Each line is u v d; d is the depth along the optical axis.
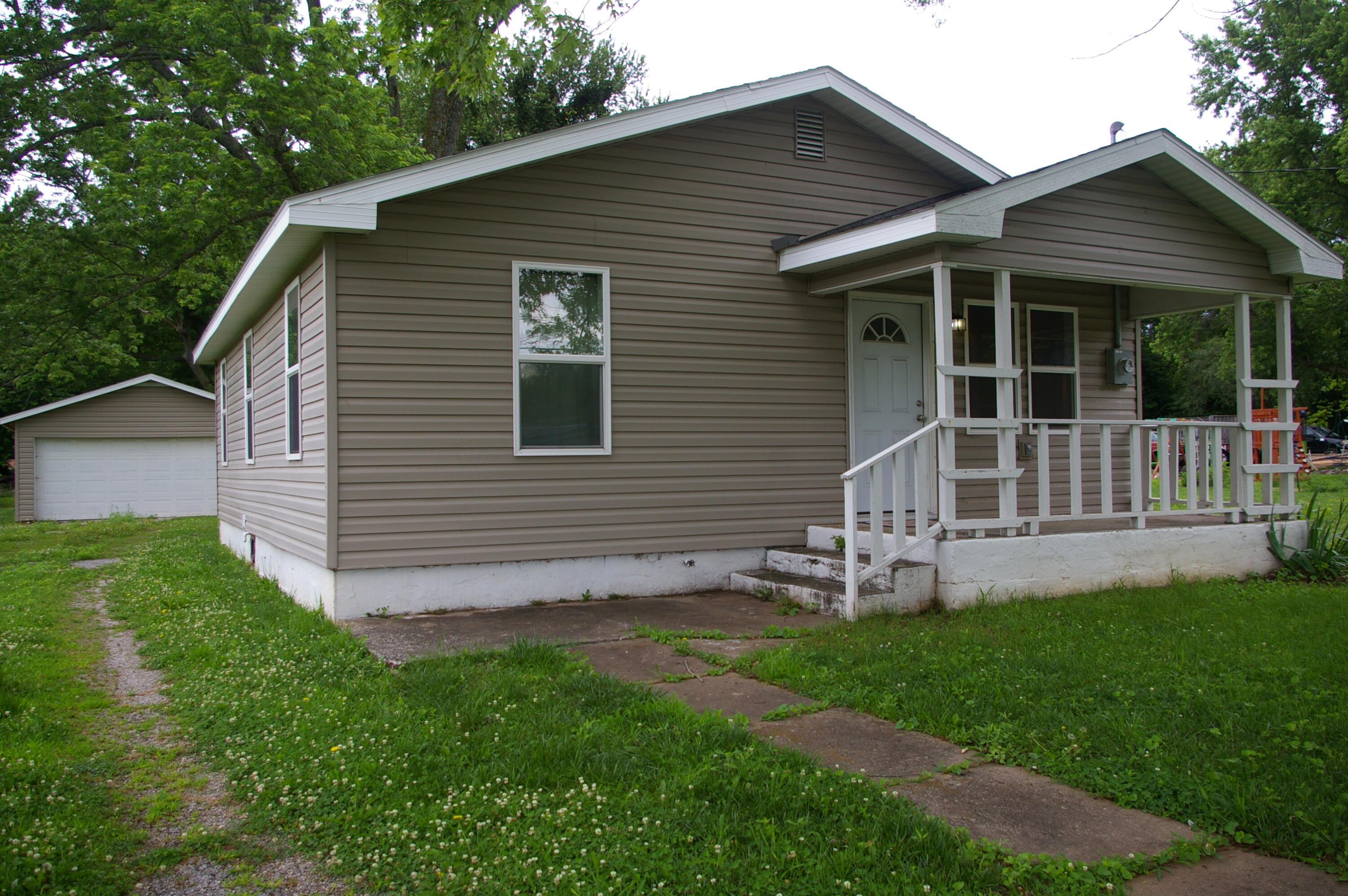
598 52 24.23
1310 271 9.07
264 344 11.05
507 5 7.85
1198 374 37.19
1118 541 8.45
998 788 3.85
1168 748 4.14
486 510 7.81
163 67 20.20
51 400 34.75
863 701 4.96
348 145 18.66
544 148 7.84
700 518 8.66
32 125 19.80
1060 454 10.48
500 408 7.88
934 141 9.62
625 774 3.88
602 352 8.30
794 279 9.14
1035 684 5.11
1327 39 25.80
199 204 18.67
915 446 7.53
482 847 3.29
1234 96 28.53
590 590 8.20
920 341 9.83
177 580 10.65
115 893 3.10
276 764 4.18
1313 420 27.55
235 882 3.19
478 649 6.12
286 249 7.89
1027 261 7.75
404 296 7.55
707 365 8.73
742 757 4.02
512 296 7.95
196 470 25.36
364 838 3.42
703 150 8.78
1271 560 9.39
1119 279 8.22
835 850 3.21
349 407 7.35
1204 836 3.35
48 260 19.91
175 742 4.72
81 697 5.56
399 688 5.29
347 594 7.34
